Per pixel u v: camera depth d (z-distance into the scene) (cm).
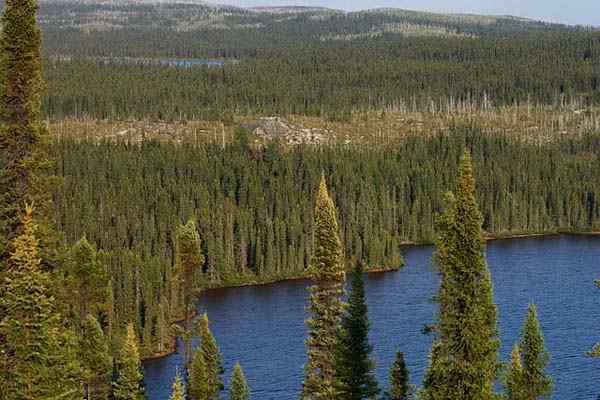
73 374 3500
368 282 15212
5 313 3306
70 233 15288
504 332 10794
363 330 4922
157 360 10831
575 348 10194
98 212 16575
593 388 8750
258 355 10481
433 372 3688
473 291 3606
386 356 9950
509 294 13275
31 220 3303
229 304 14012
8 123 3519
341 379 4884
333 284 5119
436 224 3800
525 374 5531
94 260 6962
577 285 13950
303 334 11575
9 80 3500
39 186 3544
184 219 16812
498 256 17362
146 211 17300
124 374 6669
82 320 6762
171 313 12738
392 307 12769
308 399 5159
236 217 17400
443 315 3675
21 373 3238
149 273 12838
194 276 8688
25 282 3256
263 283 16275
